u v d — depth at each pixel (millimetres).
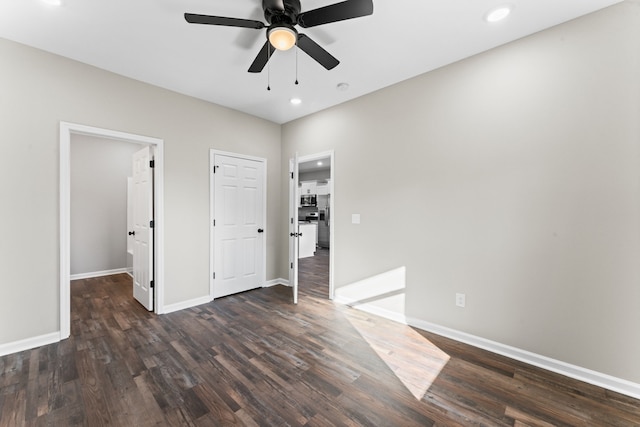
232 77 2891
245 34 2201
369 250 3227
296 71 2760
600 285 1920
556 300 2080
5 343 2248
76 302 3490
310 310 3279
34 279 2371
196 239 3434
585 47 1959
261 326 2826
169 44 2328
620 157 1854
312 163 7676
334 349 2371
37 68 2379
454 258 2578
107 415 1597
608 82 1886
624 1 1829
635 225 1811
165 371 2029
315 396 1774
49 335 2428
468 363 2166
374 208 3180
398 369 2078
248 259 4047
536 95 2152
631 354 1819
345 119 3488
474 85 2461
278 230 4441
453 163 2582
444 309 2635
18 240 2305
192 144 3383
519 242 2236
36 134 2375
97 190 4824
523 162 2213
